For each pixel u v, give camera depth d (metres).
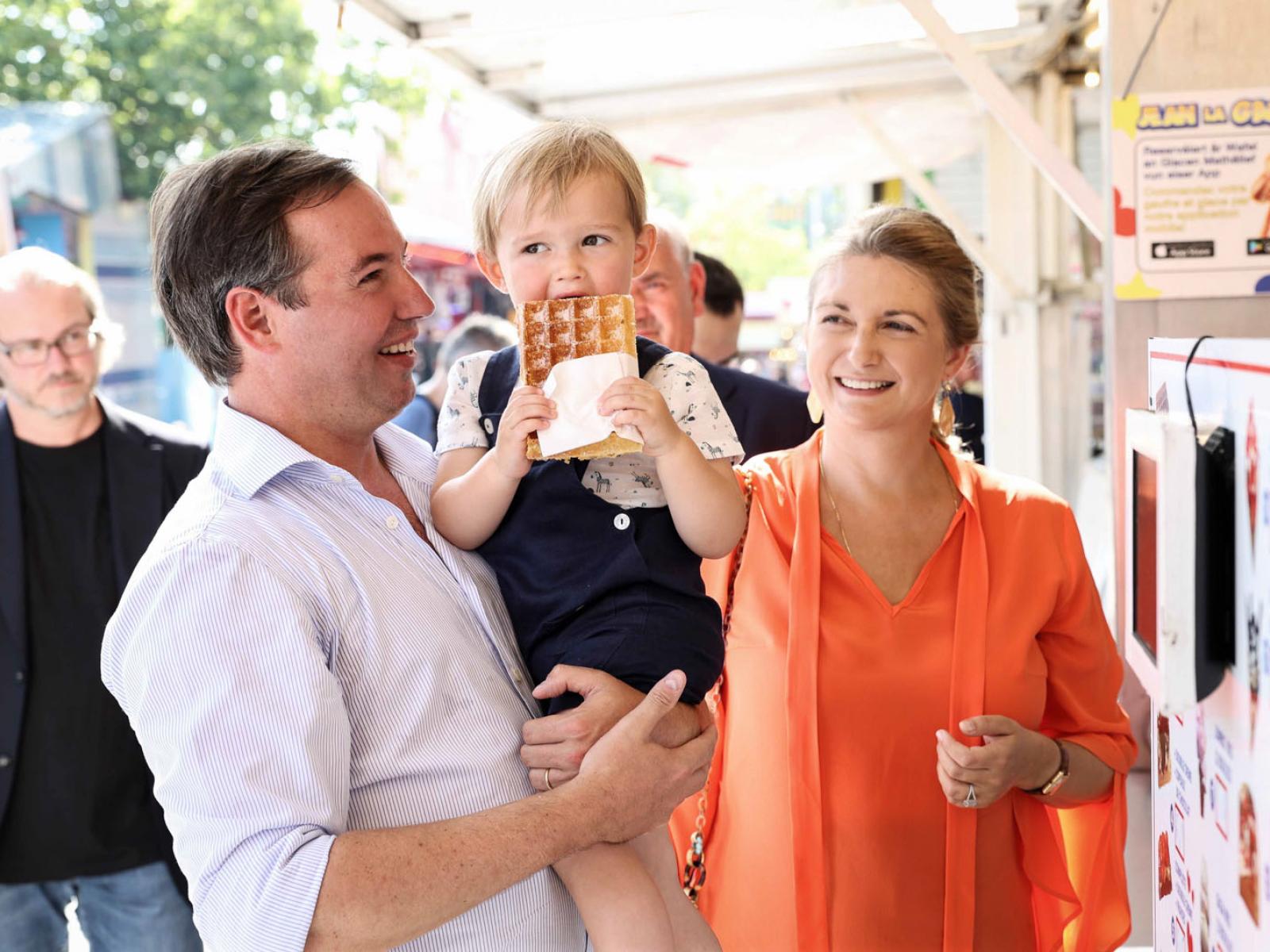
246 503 1.77
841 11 3.86
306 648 1.64
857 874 2.22
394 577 1.82
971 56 2.97
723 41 4.14
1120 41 2.45
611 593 1.98
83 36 21.50
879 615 2.27
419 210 12.46
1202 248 2.47
